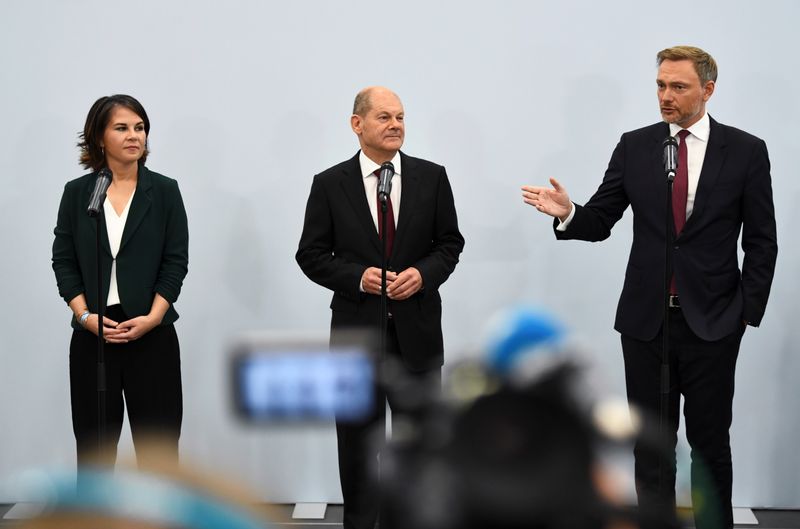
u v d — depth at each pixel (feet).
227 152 20.95
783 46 20.56
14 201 20.94
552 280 21.04
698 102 17.08
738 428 21.18
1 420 21.27
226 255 21.09
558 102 20.81
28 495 2.36
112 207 17.93
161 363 18.06
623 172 17.99
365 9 20.81
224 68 20.88
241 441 21.29
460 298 21.08
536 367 2.49
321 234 17.74
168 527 2.19
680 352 17.29
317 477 21.53
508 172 20.93
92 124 17.74
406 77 20.86
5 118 20.84
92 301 17.75
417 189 17.80
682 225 17.33
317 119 20.93
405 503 2.57
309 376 4.03
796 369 20.97
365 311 17.42
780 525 20.52
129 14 20.84
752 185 17.21
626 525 2.45
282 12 20.84
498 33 20.75
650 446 3.36
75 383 17.92
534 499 2.32
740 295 17.30
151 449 2.78
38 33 20.79
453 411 2.47
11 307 21.12
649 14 20.66
